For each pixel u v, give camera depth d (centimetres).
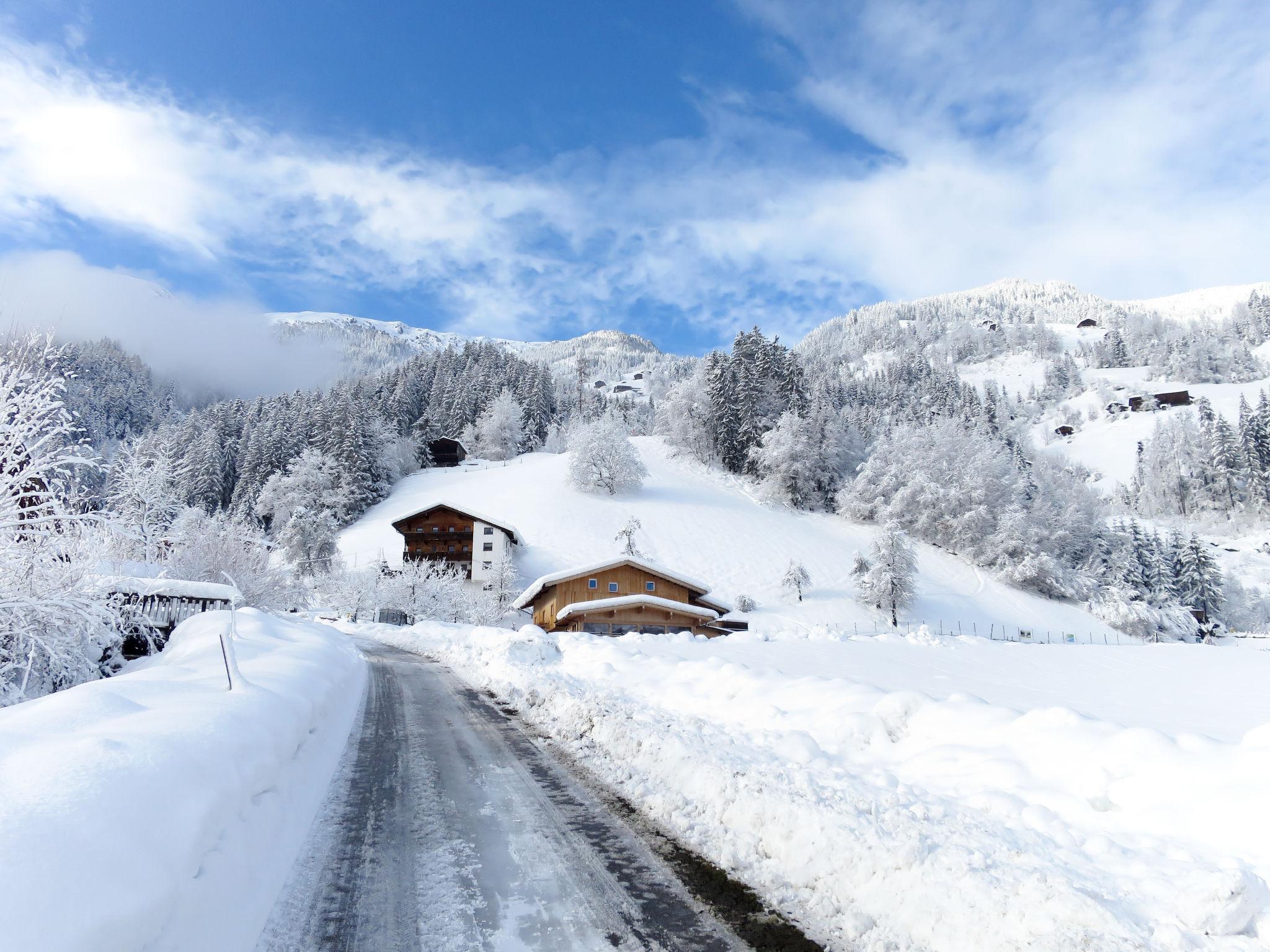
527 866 464
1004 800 520
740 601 5231
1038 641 5169
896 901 386
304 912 392
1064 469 11981
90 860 264
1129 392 18712
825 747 740
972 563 6550
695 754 672
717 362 9044
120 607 1159
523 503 7438
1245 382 17912
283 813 504
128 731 417
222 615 1495
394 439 9712
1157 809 476
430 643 2523
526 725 978
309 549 5838
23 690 920
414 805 598
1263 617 7994
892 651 1917
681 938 367
